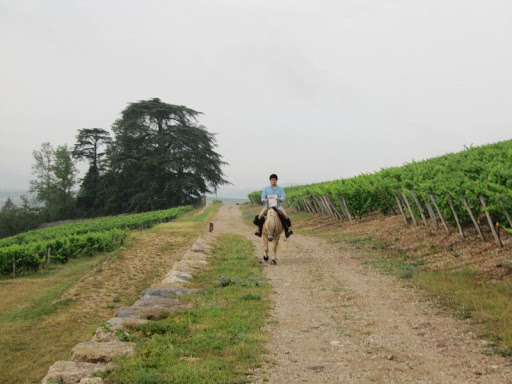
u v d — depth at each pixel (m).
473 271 11.05
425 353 6.55
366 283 11.61
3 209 102.69
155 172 80.81
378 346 6.95
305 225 31.36
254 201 78.19
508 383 5.35
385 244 17.30
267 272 13.75
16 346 12.20
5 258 25.78
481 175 14.90
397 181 21.80
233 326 8.09
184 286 11.88
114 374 5.80
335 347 6.98
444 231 16.67
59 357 10.90
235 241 22.16
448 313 8.41
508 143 20.33
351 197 25.48
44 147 97.88
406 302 9.46
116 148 88.56
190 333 7.79
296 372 5.98
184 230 31.59
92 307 15.45
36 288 21.72
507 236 13.54
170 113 82.44
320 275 12.98
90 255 32.28
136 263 21.22
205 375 5.74
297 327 8.16
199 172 80.25
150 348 6.80
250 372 5.96
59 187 97.69
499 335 6.87
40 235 54.84
